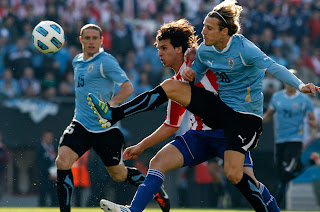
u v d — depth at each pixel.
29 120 35.41
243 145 15.85
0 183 35.31
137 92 42.69
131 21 48.56
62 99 35.84
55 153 35.16
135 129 35.06
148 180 16.20
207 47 16.25
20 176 35.53
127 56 44.47
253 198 16.11
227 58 15.85
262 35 48.09
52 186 34.31
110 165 20.53
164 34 17.33
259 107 16.23
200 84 16.95
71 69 42.19
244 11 48.66
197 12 48.88
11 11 44.09
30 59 41.78
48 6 45.34
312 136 37.28
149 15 49.47
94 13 46.47
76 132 20.00
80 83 20.42
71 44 43.72
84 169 32.25
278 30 49.06
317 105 40.34
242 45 15.69
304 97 31.28
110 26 45.31
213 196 36.56
